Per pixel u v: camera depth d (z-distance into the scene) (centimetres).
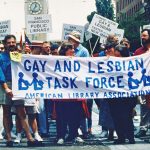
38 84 1180
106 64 1193
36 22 1842
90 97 1190
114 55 1208
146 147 1110
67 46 1209
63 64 1189
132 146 1130
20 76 1170
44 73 1184
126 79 1192
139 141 1223
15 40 1171
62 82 1189
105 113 1246
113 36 1244
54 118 1333
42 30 1842
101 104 1256
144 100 1306
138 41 5550
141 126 1315
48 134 1381
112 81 1191
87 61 1191
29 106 1191
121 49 1204
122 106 1176
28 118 1200
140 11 5891
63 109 1198
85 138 1321
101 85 1191
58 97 1186
